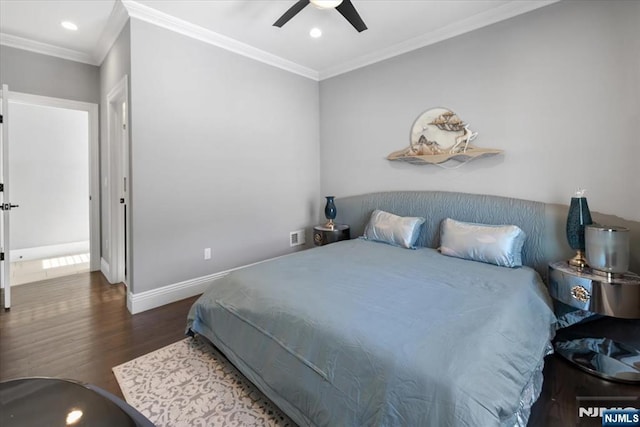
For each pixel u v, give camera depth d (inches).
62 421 30.5
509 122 105.0
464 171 117.0
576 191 92.8
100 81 143.2
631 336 80.1
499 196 107.7
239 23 112.3
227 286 79.5
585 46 89.8
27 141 179.3
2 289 129.3
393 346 47.4
